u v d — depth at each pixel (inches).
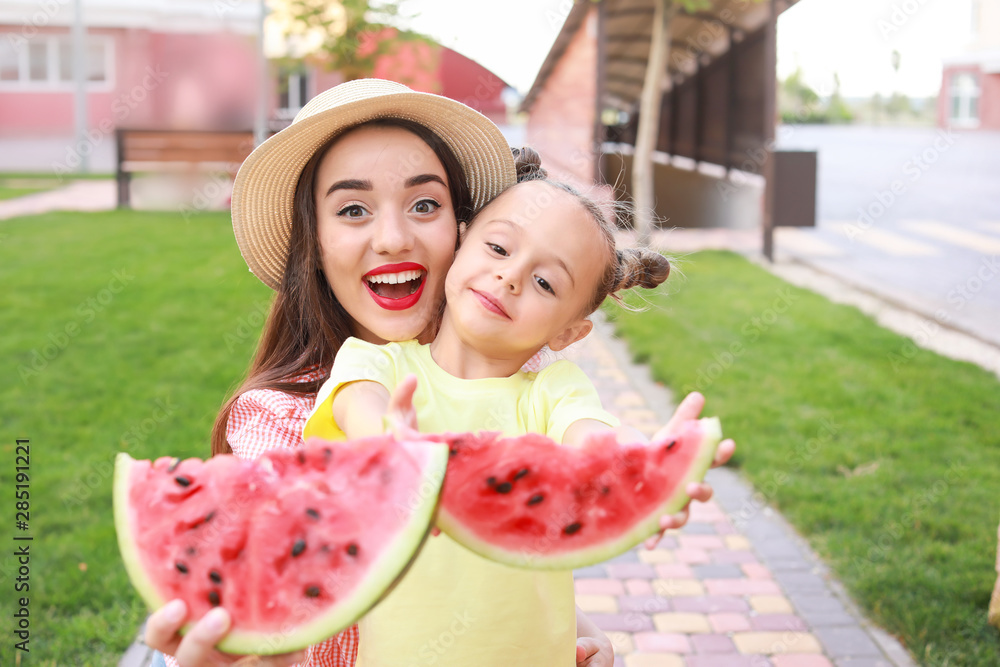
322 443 45.6
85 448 213.2
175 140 611.2
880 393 257.0
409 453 44.3
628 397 263.3
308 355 66.6
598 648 69.5
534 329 56.0
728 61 674.8
